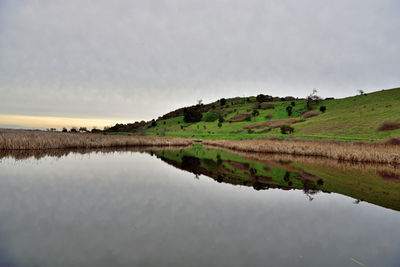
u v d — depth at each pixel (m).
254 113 118.69
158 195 9.78
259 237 6.14
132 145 41.31
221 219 7.31
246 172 17.05
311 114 95.19
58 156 22.09
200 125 120.81
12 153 22.56
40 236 5.72
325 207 9.04
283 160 25.83
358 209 8.88
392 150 27.19
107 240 5.63
